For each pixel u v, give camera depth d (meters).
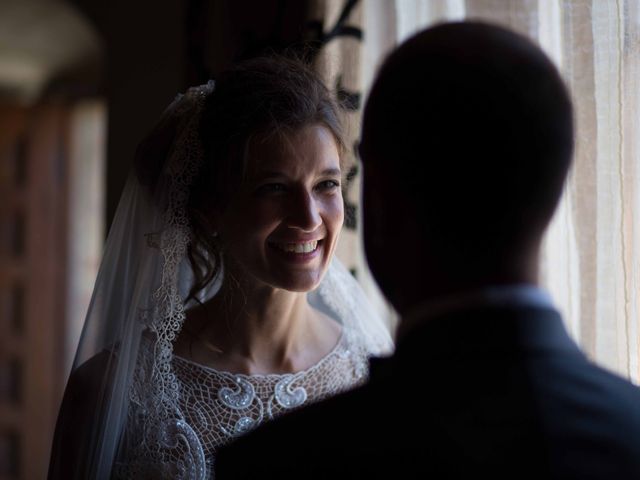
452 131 0.75
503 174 0.75
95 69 5.38
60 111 5.50
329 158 1.54
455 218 0.76
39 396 5.41
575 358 0.78
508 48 0.78
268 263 1.53
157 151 1.63
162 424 1.52
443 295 0.78
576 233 1.57
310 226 1.50
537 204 0.77
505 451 0.71
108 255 1.69
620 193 1.53
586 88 1.57
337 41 2.32
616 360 1.53
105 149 4.02
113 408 1.54
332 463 0.75
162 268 1.59
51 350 5.43
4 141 5.48
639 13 1.53
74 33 4.94
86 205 5.51
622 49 1.54
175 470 1.51
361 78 2.29
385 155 0.80
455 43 0.78
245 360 1.64
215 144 1.54
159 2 3.95
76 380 1.63
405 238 0.80
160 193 1.59
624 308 1.52
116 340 1.61
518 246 0.77
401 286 0.82
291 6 2.47
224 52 2.77
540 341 0.76
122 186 3.96
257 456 0.79
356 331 1.82
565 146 0.77
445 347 0.77
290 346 1.68
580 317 1.57
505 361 0.75
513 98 0.75
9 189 5.47
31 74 5.49
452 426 0.73
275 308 1.62
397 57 0.81
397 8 2.16
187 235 1.59
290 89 1.52
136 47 3.98
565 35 1.60
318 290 1.85
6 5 4.63
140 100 3.96
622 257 1.53
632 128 1.53
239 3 2.68
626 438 0.72
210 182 1.57
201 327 1.65
